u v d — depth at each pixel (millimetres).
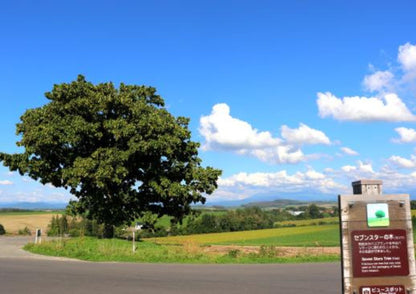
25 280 13062
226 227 84875
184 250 23469
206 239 59562
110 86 30219
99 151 27500
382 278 6203
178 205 31859
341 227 6309
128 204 31078
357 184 6617
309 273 15398
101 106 28219
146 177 30609
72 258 21547
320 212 114188
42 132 27328
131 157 29000
